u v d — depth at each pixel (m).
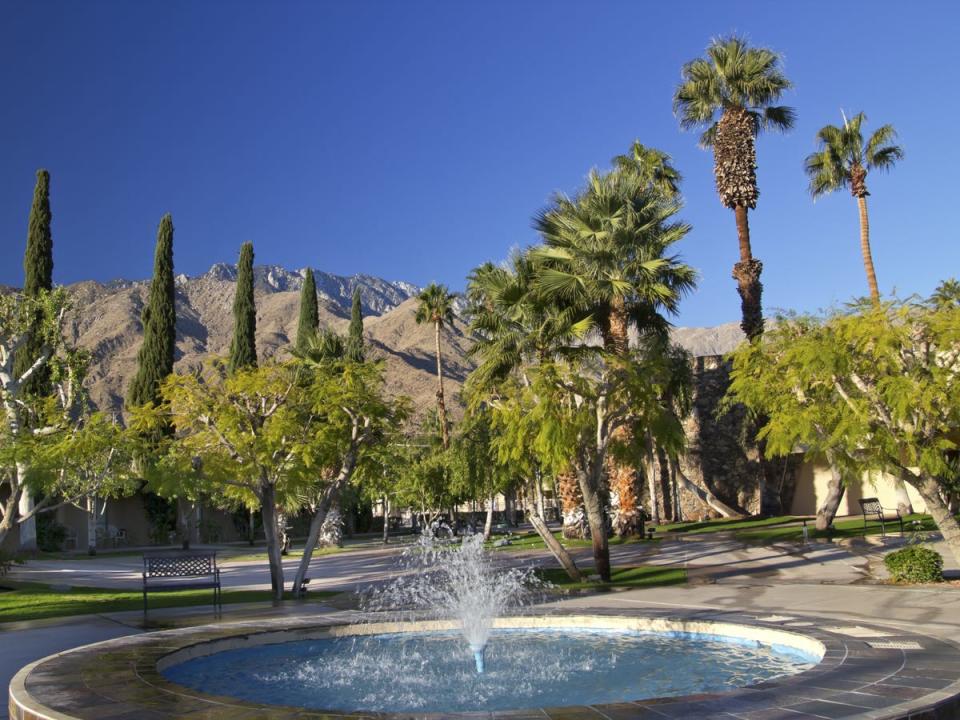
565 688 8.34
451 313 48.16
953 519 15.80
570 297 23.50
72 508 49.41
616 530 31.16
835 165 34.00
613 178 23.70
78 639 11.83
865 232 33.16
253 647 11.15
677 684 8.24
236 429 18.55
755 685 7.01
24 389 32.91
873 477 17.17
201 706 6.84
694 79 32.25
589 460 21.06
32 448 19.89
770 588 16.25
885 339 14.72
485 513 62.91
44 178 38.12
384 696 8.24
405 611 14.41
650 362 19.98
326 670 9.62
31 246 37.62
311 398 19.36
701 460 39.97
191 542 53.38
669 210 23.72
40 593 21.50
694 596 15.49
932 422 15.45
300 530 61.72
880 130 33.12
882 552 22.05
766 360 16.78
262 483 18.55
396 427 20.20
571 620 12.12
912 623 11.06
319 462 19.38
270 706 6.80
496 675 9.08
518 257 24.03
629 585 18.41
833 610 12.80
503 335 22.80
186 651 10.07
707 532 31.72
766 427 16.75
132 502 53.47
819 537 26.88
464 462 35.69
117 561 37.56
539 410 18.41
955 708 6.39
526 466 20.50
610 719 6.07
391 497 55.72
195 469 20.25
